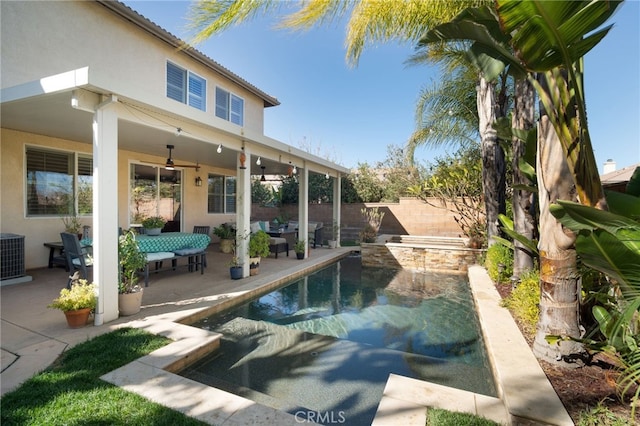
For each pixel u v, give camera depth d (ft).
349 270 30.01
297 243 31.76
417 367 11.56
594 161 7.80
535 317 12.11
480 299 16.49
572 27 5.81
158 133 20.24
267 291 20.84
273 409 7.87
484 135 25.02
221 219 41.47
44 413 7.34
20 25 19.60
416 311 18.25
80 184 25.13
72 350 10.46
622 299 8.73
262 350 12.65
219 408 7.82
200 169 37.86
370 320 16.66
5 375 8.96
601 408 7.27
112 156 13.60
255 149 24.29
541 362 9.58
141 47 26.94
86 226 23.95
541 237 9.93
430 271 29.78
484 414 7.66
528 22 5.96
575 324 9.49
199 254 22.91
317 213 51.78
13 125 19.57
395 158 59.36
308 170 33.35
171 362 10.01
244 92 39.65
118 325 12.93
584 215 6.55
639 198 8.15
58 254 23.38
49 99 13.78
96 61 23.66
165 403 7.91
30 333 11.97
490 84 24.70
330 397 9.50
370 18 14.38
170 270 24.34
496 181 24.67
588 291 11.06
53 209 23.56
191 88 32.09
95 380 8.79
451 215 43.34
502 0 5.79
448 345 13.60
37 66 20.39
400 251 31.37
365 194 53.72
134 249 14.99
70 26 22.06
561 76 7.84
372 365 11.63
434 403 8.11
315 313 17.65
